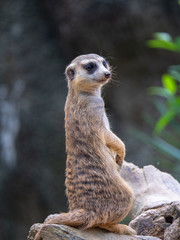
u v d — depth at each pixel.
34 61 21.17
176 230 7.11
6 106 20.67
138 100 20.47
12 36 21.20
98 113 7.45
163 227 7.53
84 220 6.57
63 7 20.27
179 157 14.23
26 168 20.58
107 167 6.96
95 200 6.71
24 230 20.47
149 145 19.55
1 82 20.92
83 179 6.84
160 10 19.34
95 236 6.59
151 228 7.61
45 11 21.25
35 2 21.34
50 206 20.55
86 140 7.11
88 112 7.39
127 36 19.69
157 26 19.48
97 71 7.90
